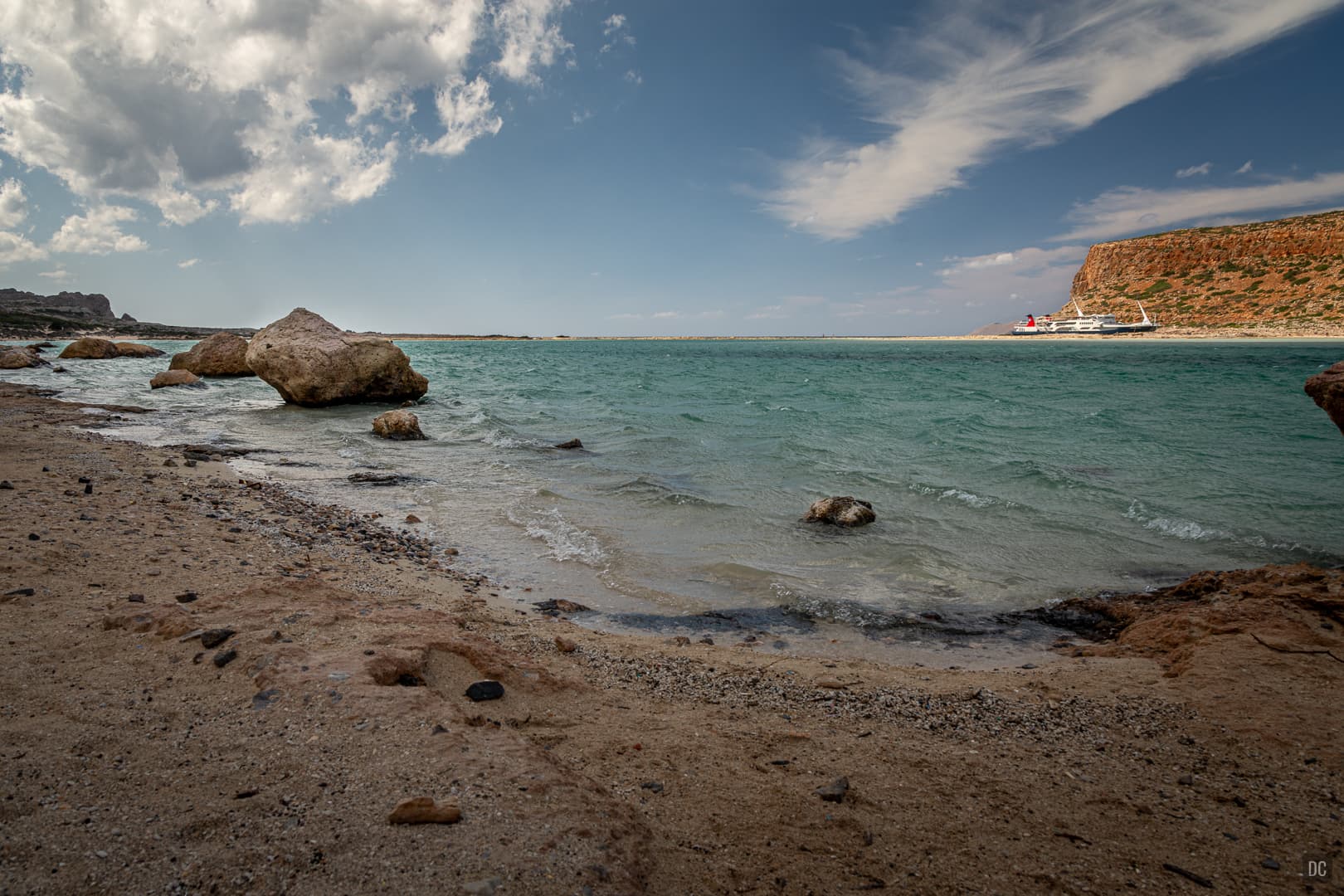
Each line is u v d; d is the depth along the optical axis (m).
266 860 2.66
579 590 8.09
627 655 5.91
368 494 12.56
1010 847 3.33
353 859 2.68
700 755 4.11
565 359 78.69
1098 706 5.15
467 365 62.66
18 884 2.44
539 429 21.00
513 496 12.50
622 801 3.43
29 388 29.50
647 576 8.63
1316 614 6.36
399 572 8.01
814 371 54.75
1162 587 8.23
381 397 26.50
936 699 5.28
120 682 4.16
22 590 5.47
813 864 3.11
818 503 11.06
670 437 18.92
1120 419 22.69
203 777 3.22
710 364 67.25
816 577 8.66
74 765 3.25
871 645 6.77
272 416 23.02
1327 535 9.85
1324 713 4.83
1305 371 46.59
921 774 4.05
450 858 2.72
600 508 11.73
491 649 5.29
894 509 11.62
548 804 3.15
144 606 5.35
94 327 121.06
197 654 4.58
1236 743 4.51
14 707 3.78
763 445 17.70
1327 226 128.00
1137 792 3.92
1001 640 6.91
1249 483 13.05
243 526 9.15
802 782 3.86
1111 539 10.00
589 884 2.66
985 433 19.67
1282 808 3.76
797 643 6.78
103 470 11.89
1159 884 3.08
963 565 9.05
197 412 23.70
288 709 3.87
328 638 4.99
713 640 6.76
